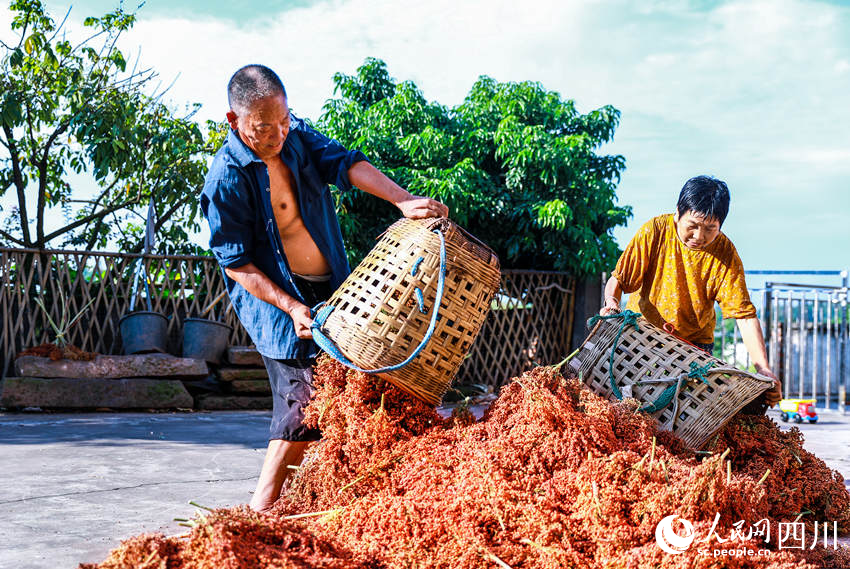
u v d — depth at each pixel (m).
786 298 9.77
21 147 10.05
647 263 3.35
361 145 10.40
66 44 10.03
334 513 2.21
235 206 2.65
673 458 2.27
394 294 2.36
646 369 2.85
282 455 2.64
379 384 2.46
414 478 2.25
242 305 2.79
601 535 1.91
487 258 2.49
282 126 2.49
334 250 2.89
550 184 10.38
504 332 9.95
